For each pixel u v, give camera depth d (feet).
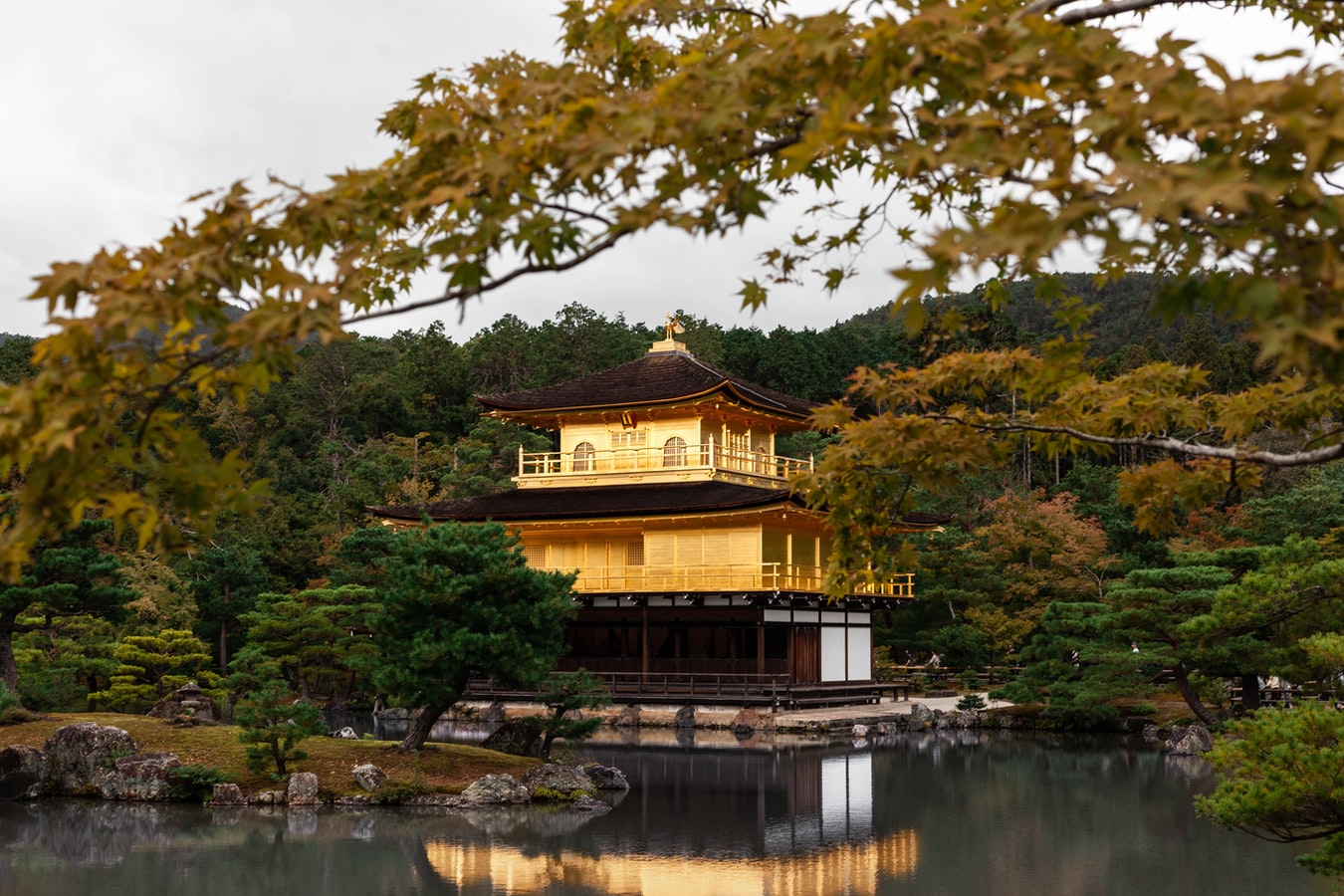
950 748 147.74
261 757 102.32
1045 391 40.24
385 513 207.21
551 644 114.73
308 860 78.43
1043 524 242.37
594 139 20.43
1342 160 17.16
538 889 71.00
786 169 21.80
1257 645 137.18
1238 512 249.55
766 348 431.43
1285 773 46.19
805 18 21.30
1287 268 19.25
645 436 205.87
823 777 120.26
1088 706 162.30
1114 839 87.40
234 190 21.50
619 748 146.30
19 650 145.38
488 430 330.95
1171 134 18.98
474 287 22.04
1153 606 143.43
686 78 21.84
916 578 234.38
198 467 22.21
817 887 71.77
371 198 22.62
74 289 20.65
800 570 191.62
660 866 77.51
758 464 214.48
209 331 22.68
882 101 21.01
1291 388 36.55
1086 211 18.13
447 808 98.53
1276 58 18.63
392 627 110.73
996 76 19.92
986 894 70.38
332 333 20.59
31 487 20.59
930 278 18.70
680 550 191.21
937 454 38.32
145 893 69.82
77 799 101.50
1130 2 23.72
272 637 188.24
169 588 211.82
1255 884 72.90
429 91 29.35
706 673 184.75
